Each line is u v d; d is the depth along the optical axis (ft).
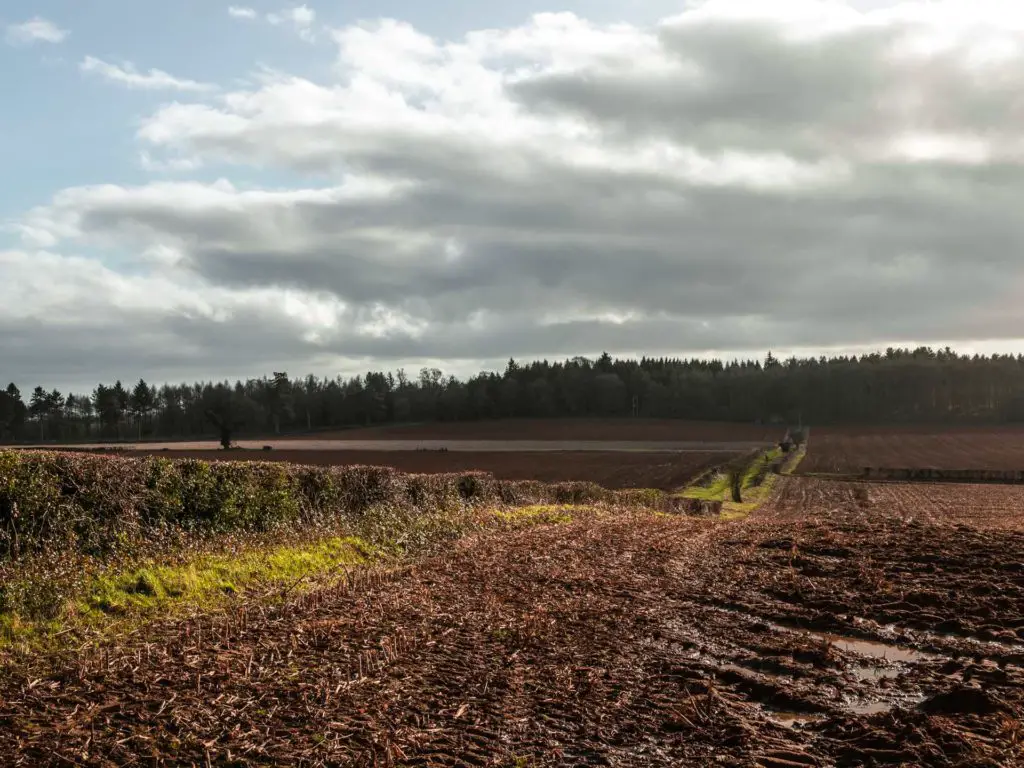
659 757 21.27
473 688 26.23
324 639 31.55
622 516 86.99
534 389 508.12
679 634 34.37
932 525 69.05
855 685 28.09
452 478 85.05
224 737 21.88
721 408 487.61
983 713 23.67
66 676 26.55
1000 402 454.81
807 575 49.26
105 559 39.55
